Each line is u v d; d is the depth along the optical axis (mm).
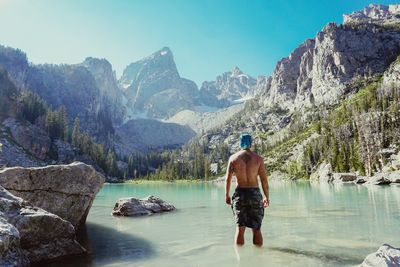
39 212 7250
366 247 6566
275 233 8469
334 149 103625
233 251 6547
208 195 30906
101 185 11703
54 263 6262
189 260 5918
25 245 6578
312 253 6152
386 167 78938
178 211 15594
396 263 4469
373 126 104438
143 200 15930
